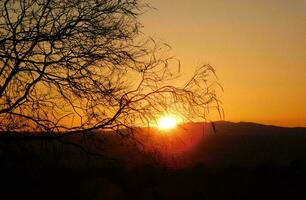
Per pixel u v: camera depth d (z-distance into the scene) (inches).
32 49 335.0
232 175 631.2
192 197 535.5
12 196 332.5
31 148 331.6
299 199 581.9
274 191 602.5
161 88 340.2
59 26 336.5
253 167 679.1
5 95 326.3
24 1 331.9
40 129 332.2
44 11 334.6
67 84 334.0
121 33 335.3
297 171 673.6
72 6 336.2
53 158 335.9
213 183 590.9
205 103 334.6
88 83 335.0
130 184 439.8
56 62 331.3
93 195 375.6
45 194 337.7
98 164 350.0
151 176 461.7
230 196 577.3
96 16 337.1
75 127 338.6
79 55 335.0
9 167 332.2
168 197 496.7
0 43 325.4
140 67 337.4
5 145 327.3
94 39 335.9
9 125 327.0
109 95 333.1
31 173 335.9
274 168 678.5
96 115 337.4
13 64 328.5
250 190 601.0
